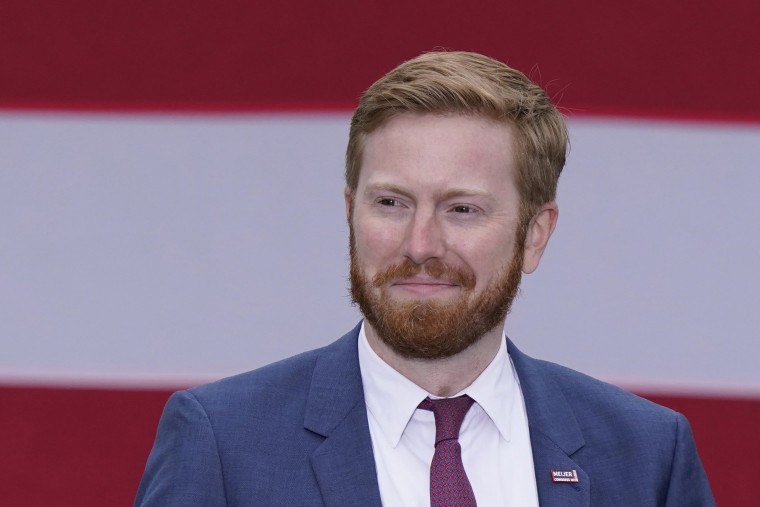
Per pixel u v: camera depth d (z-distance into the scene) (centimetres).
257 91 923
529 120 525
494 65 530
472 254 497
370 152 507
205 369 902
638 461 538
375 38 923
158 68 923
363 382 536
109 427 894
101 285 908
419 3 922
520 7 925
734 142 924
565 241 919
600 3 931
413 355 505
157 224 913
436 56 530
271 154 920
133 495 888
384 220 499
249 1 927
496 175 505
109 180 916
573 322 911
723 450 898
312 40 922
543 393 552
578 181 923
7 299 903
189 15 923
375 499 499
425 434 518
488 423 529
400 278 495
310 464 511
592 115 928
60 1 923
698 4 930
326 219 915
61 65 921
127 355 902
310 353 564
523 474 523
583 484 523
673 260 917
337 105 921
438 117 500
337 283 909
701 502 546
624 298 914
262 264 911
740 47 927
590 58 929
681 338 909
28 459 887
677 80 927
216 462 507
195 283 909
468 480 508
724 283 915
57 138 919
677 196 923
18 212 912
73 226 913
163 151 919
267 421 523
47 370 898
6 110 916
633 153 924
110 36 923
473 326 503
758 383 904
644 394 905
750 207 920
